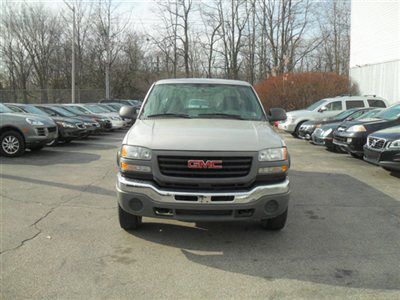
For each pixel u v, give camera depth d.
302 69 45.19
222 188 4.52
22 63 47.72
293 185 8.34
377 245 4.97
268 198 4.60
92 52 46.19
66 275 4.04
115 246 4.82
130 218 5.15
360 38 28.88
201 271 4.19
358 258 4.56
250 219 4.61
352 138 11.44
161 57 50.12
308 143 16.70
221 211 4.53
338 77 27.33
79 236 5.12
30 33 47.09
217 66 47.00
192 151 4.50
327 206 6.72
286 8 41.34
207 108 5.90
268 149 4.66
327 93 26.70
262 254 4.65
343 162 11.48
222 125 5.23
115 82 48.06
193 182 4.48
